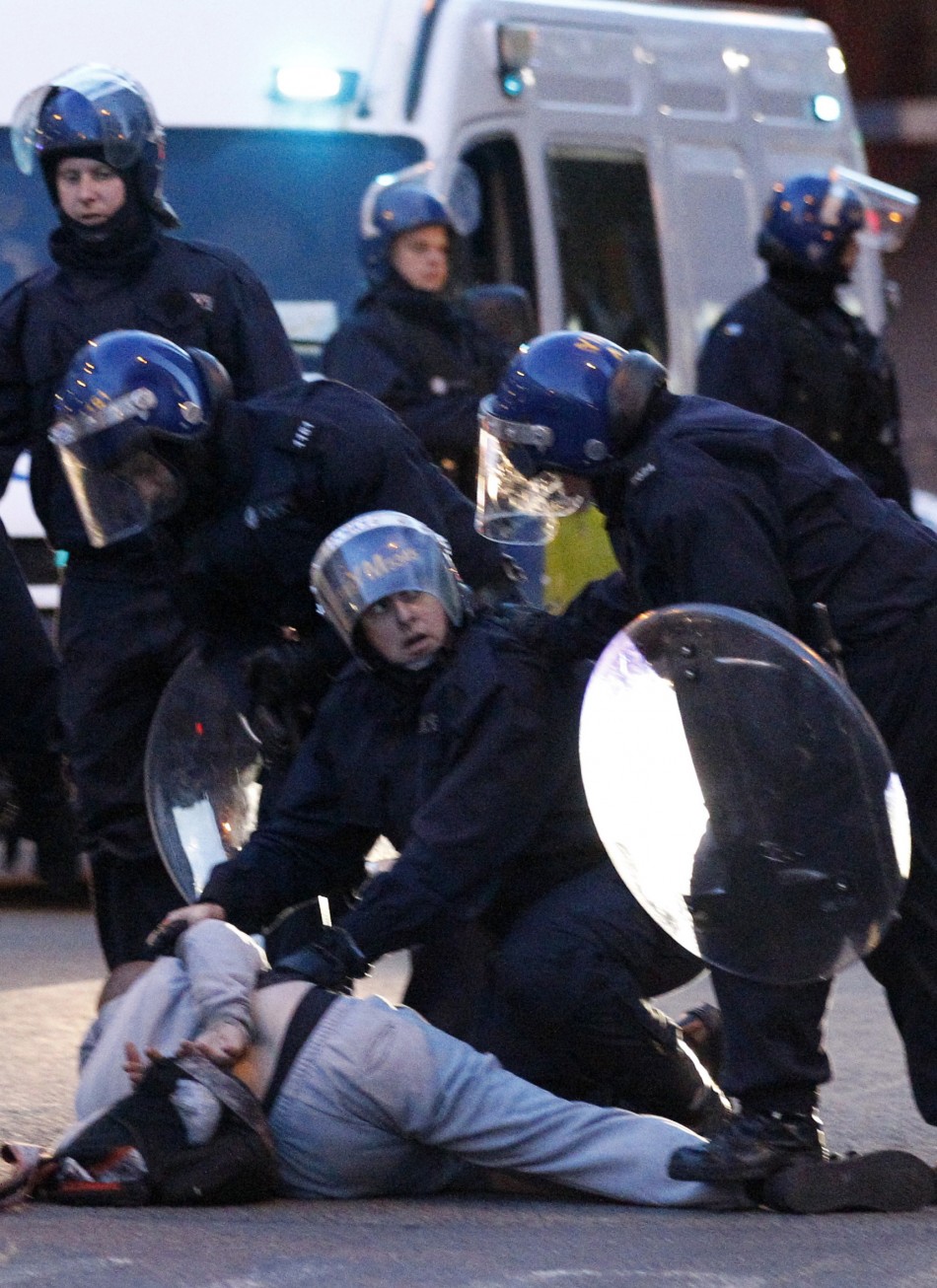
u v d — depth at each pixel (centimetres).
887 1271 1096
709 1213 1228
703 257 2822
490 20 2562
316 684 1476
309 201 2455
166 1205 1246
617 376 1236
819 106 3053
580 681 1308
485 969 1370
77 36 2431
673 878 1199
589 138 2673
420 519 1455
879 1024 1794
